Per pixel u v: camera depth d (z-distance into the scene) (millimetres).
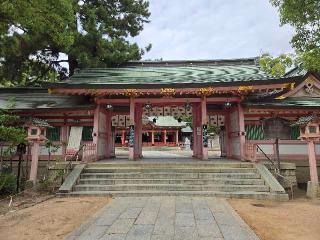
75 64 24125
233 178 13273
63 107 17344
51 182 13289
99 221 7703
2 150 15266
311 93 18656
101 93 17266
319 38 13570
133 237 6367
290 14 13383
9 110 16281
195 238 6305
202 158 18000
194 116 21109
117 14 24062
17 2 11617
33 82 25906
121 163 14758
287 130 14492
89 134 18953
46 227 7398
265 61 26438
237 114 18031
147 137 62000
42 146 17875
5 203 10562
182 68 22562
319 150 17656
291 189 13188
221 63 23812
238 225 7316
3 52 19484
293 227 7469
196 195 11617
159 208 9312
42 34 19422
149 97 18250
